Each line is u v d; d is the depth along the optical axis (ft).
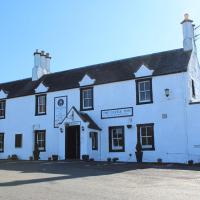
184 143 73.87
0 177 46.62
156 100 78.54
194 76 81.41
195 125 73.05
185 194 32.99
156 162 75.77
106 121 85.35
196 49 85.51
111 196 31.91
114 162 77.00
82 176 47.85
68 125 87.15
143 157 78.38
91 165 66.33
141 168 60.13
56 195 32.48
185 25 83.15
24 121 101.55
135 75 82.23
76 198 30.91
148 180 43.60
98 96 87.71
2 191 34.76
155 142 77.41
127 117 82.17
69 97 92.94
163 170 56.49
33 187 37.52
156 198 30.91
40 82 103.09
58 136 93.04
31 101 100.94
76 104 91.25
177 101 75.87
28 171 55.16
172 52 84.43
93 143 85.05
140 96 81.46
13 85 113.29
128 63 89.51
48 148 94.79
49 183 40.65
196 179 44.55
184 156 73.41
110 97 85.66
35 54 108.37
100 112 86.69
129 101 82.58
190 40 82.17
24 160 90.12
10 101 106.42
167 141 75.97
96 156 84.79
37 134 98.53
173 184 39.91
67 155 87.92
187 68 76.23
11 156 102.01
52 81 100.83
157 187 37.60
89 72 94.48
